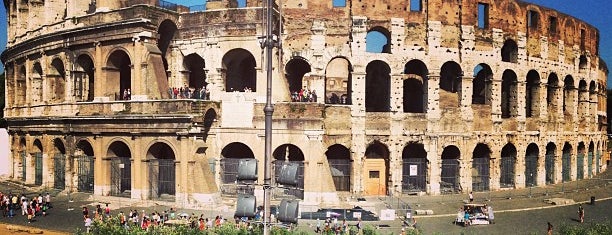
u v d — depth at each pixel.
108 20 64.25
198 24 66.25
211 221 49.97
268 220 28.36
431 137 69.44
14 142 81.31
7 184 78.19
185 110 58.66
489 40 73.06
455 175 71.69
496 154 73.69
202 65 73.06
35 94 76.06
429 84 69.62
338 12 68.31
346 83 84.62
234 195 61.97
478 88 84.50
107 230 39.72
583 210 57.31
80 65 68.88
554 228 52.03
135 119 61.09
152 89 61.38
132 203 61.38
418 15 70.00
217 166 62.78
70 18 68.31
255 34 64.12
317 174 60.38
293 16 67.75
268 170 28.98
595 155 95.81
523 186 76.62
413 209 59.47
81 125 66.25
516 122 75.94
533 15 80.00
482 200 66.00
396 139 68.25
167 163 62.09
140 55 61.97
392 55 68.38
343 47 67.50
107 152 64.88
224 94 64.75
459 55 71.12
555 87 83.00
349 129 67.00
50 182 71.69
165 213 53.53
